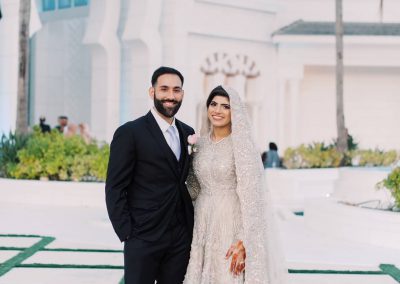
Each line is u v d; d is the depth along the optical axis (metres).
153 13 22.25
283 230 12.13
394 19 26.53
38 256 9.27
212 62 24.02
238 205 5.27
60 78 25.09
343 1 26.50
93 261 8.96
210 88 24.11
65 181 15.17
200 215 5.29
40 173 15.57
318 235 11.63
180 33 22.80
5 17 21.84
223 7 24.05
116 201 4.98
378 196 16.19
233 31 24.33
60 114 25.09
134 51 22.39
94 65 22.95
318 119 26.97
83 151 15.76
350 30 25.27
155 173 5.04
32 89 24.95
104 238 10.80
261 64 25.31
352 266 9.11
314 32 24.86
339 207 11.51
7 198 15.17
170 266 5.18
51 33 25.08
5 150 16.58
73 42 24.92
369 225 10.88
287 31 24.95
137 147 5.03
